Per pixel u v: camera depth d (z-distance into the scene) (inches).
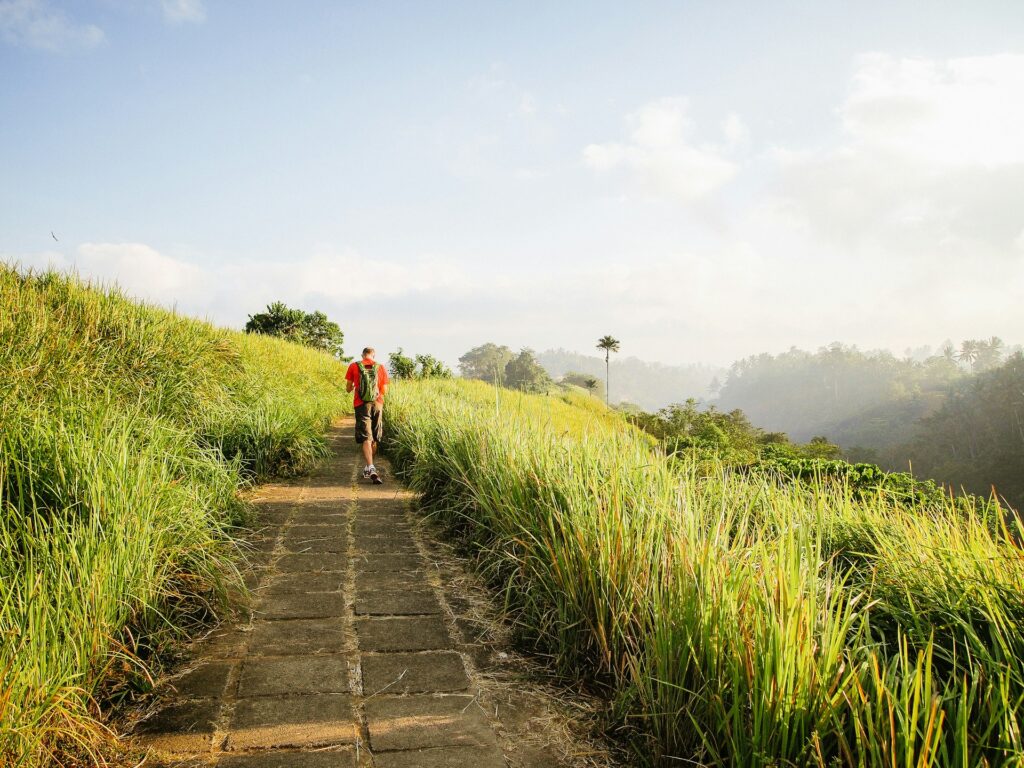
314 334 1342.3
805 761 77.4
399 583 169.6
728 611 92.3
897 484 269.4
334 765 90.4
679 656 93.6
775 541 108.9
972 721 82.6
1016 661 85.0
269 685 112.7
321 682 114.8
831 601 90.5
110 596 111.0
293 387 485.7
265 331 1235.9
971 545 115.5
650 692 96.3
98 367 257.0
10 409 163.6
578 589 125.8
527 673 121.1
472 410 285.3
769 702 79.4
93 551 115.0
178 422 275.1
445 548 202.5
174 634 127.0
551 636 128.6
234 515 204.5
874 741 71.2
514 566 157.6
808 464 289.3
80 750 88.0
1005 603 98.8
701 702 90.3
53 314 292.5
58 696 85.7
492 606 154.5
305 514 238.8
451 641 134.9
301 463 312.2
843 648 87.0
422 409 377.7
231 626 137.6
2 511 121.9
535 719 105.1
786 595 85.7
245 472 275.1
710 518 136.9
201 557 147.7
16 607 97.3
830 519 160.7
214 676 115.0
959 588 106.1
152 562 127.1
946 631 102.3
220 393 329.4
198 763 89.1
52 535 115.7
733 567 104.0
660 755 90.6
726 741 85.9
